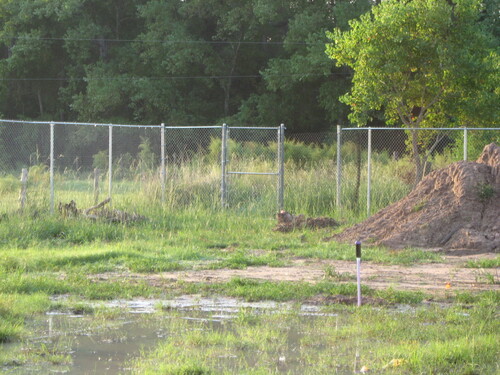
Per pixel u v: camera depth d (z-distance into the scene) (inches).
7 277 565.6
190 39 2295.8
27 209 875.4
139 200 993.5
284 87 2174.0
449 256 712.4
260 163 1162.6
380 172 1111.0
